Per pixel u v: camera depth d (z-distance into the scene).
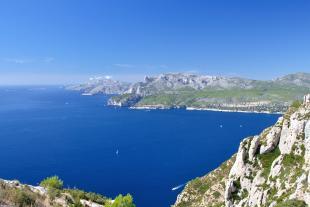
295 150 107.50
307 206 79.50
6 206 33.97
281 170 103.88
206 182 147.50
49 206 39.66
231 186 115.31
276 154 115.75
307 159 99.62
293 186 92.56
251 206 102.12
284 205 81.06
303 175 89.19
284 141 115.31
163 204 192.50
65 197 47.28
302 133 110.12
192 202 139.50
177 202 145.62
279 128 121.12
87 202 51.44
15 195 36.97
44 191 47.34
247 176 114.94
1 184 39.50
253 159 118.44
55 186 54.66
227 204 113.50
